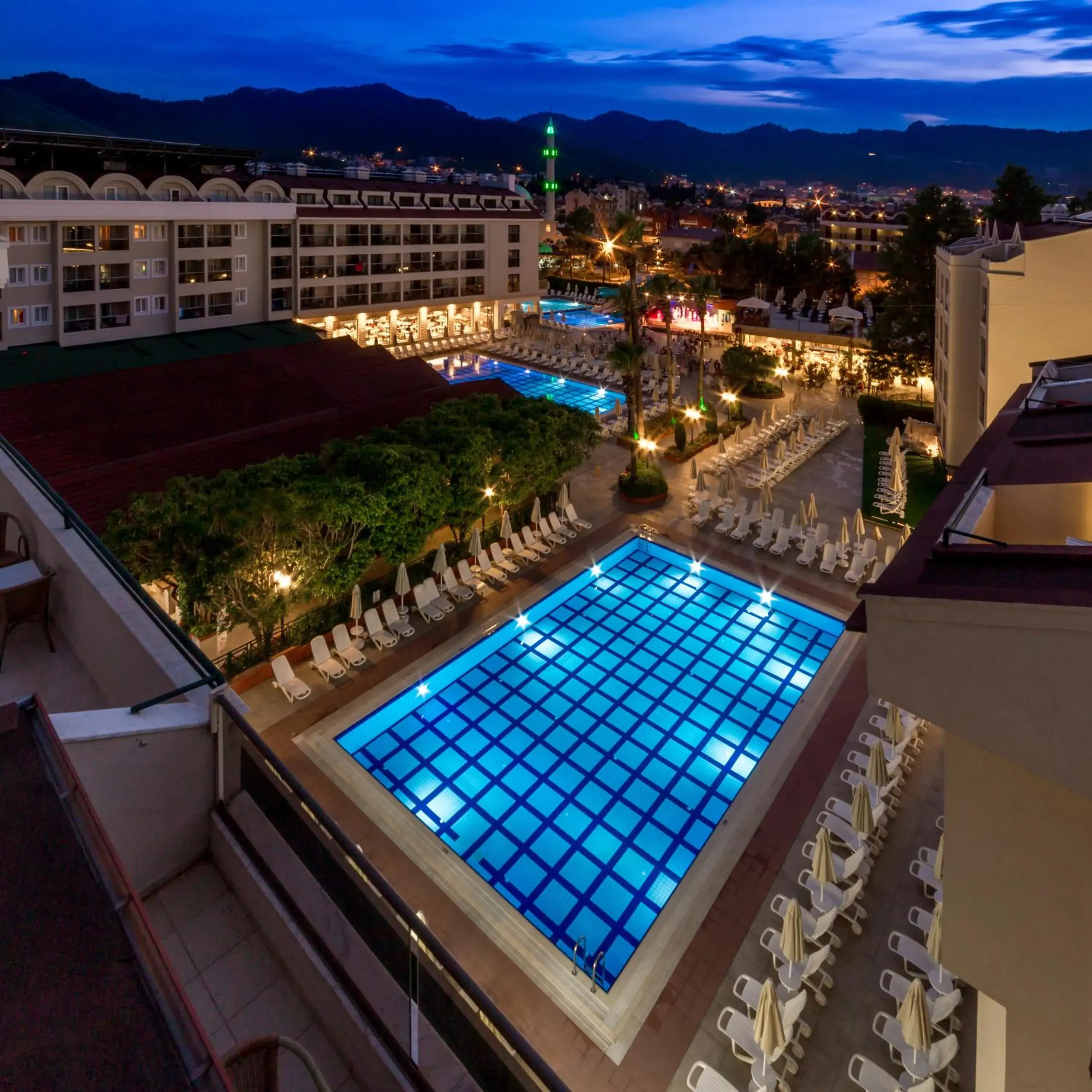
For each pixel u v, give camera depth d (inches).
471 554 940.0
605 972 489.7
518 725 719.7
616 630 873.5
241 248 1900.8
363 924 171.8
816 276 2815.0
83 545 295.9
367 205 2169.0
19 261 1541.6
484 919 512.7
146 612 247.3
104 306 1684.3
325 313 2097.7
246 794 203.0
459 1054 151.9
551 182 4746.6
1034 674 220.5
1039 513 325.7
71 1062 92.0
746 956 485.1
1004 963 260.5
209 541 639.1
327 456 861.2
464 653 799.7
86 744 177.2
